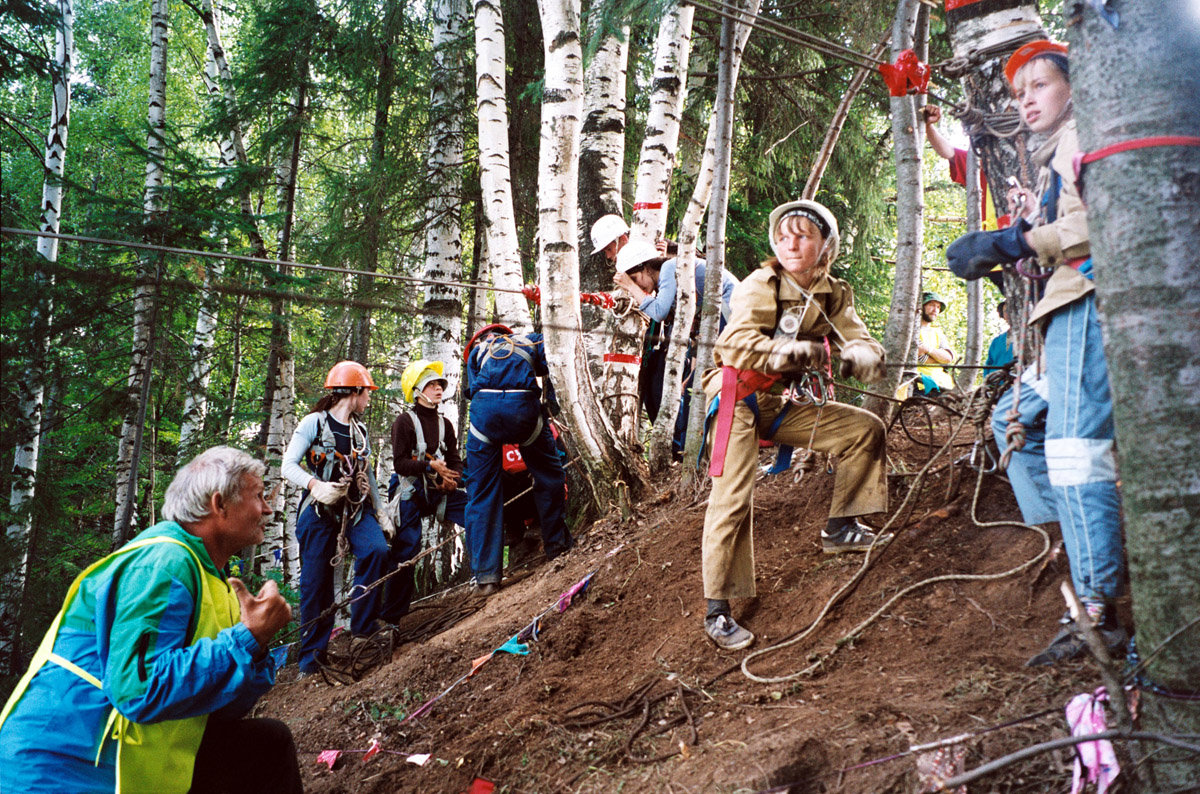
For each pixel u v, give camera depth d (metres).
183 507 2.50
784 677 3.06
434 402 6.01
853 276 10.02
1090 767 2.05
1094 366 2.50
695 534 4.27
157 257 5.04
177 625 2.33
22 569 7.12
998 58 3.16
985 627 2.94
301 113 10.58
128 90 17.00
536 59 9.31
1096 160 1.88
